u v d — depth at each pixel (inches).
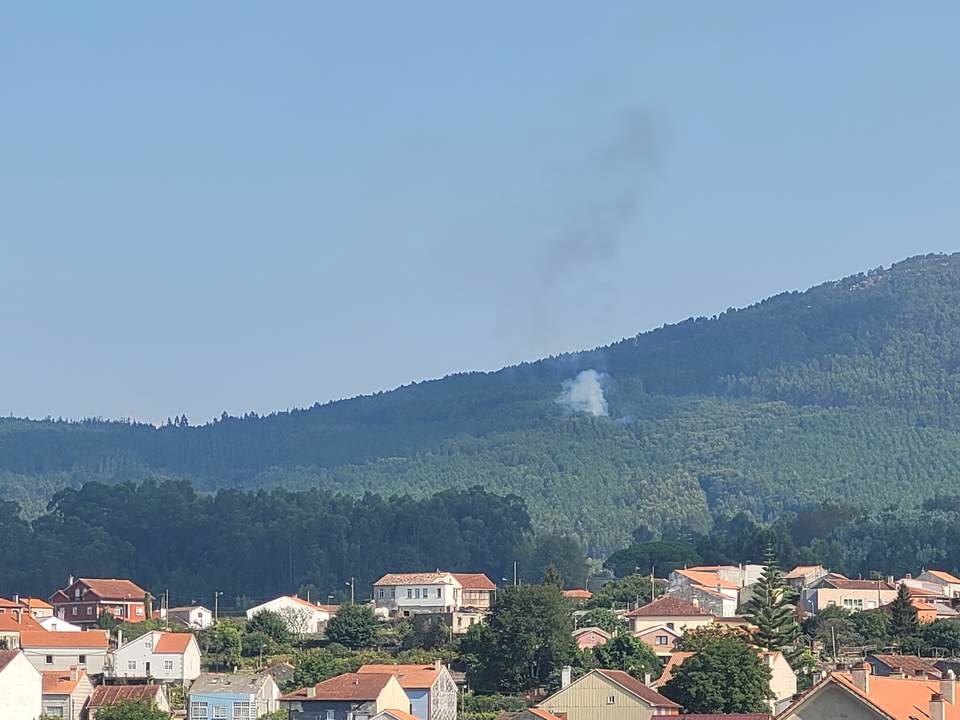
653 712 7214.6
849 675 5639.8
